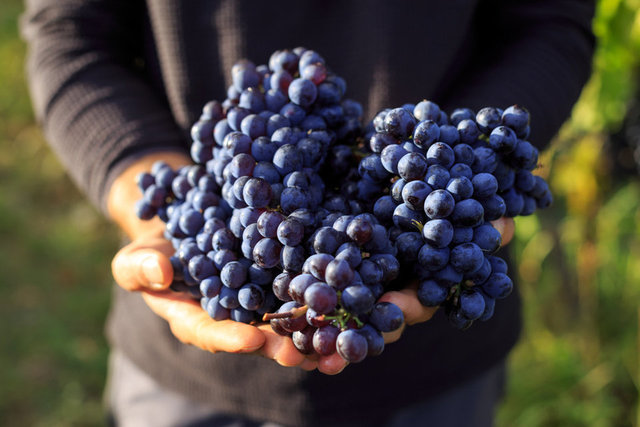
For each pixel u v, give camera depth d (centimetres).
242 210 47
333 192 51
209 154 53
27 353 132
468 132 48
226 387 64
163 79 66
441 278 46
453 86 66
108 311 142
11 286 150
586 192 95
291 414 62
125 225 61
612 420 106
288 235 44
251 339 46
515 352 114
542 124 61
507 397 109
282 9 61
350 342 43
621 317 110
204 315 50
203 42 62
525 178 50
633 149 92
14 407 120
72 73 65
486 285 47
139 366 68
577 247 105
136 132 63
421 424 65
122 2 68
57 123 65
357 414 62
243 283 47
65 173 190
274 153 48
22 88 216
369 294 42
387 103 61
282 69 52
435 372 63
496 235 46
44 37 68
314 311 43
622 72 81
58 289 150
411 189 45
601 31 79
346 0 61
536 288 113
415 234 46
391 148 47
